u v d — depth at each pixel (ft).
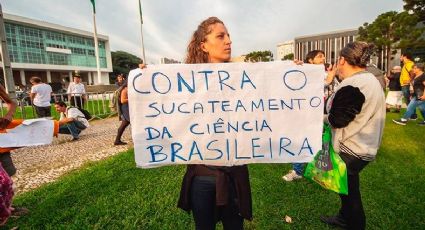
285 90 6.03
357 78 6.99
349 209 7.64
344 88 6.78
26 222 9.47
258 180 12.49
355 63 7.19
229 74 5.89
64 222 9.41
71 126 22.63
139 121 5.86
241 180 5.73
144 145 5.90
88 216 9.66
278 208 10.05
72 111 23.04
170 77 5.82
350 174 7.27
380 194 10.94
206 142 5.93
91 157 17.72
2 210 6.45
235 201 5.63
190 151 5.90
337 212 9.70
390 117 29.76
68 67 234.38
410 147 17.49
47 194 11.59
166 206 10.21
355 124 6.93
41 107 29.76
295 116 6.10
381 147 17.53
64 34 228.63
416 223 8.96
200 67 5.83
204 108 5.90
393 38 101.40
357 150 7.00
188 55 6.14
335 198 10.69
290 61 5.99
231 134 5.96
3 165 8.98
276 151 6.10
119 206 10.24
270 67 5.97
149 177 13.00
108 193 11.39
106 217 9.52
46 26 209.26
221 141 5.95
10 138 8.48
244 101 5.96
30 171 15.35
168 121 5.88
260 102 5.99
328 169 7.20
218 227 8.87
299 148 6.17
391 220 9.14
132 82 5.79
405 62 31.63
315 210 9.86
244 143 5.99
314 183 12.03
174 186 11.96
